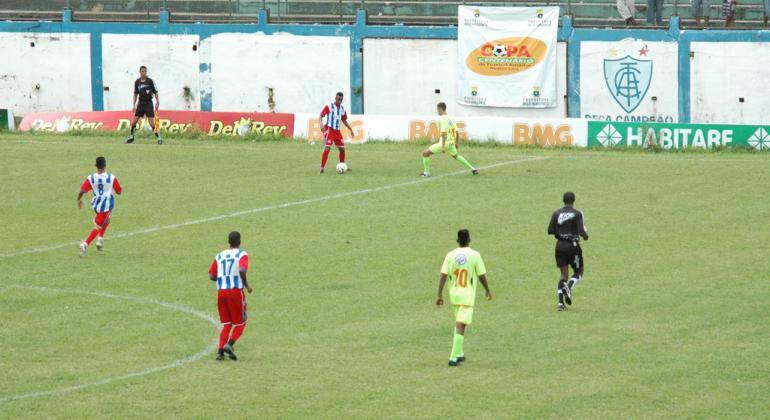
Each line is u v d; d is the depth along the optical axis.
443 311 46.16
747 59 96.69
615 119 99.62
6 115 100.56
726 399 35.25
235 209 66.38
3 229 61.91
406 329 43.56
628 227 61.31
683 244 57.66
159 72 105.62
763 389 36.22
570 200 46.41
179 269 53.06
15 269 53.19
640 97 98.88
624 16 99.56
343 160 78.25
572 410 34.22
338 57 103.19
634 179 75.25
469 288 38.72
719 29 96.88
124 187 73.12
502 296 48.56
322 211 65.62
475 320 44.94
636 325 44.03
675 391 36.00
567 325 44.06
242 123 96.81
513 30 99.88
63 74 106.69
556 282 50.78
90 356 40.00
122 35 105.38
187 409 34.41
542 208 65.88
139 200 69.19
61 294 48.69
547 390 36.12
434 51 101.69
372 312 45.97
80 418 33.56
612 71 99.06
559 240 46.22
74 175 77.19
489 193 70.44
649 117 99.06
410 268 53.06
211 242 58.50
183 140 94.62
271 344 41.59
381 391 36.09
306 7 105.31
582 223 46.16
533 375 37.75
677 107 98.50
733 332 42.94
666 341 41.78
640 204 67.12
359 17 102.25
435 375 37.75
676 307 46.62
